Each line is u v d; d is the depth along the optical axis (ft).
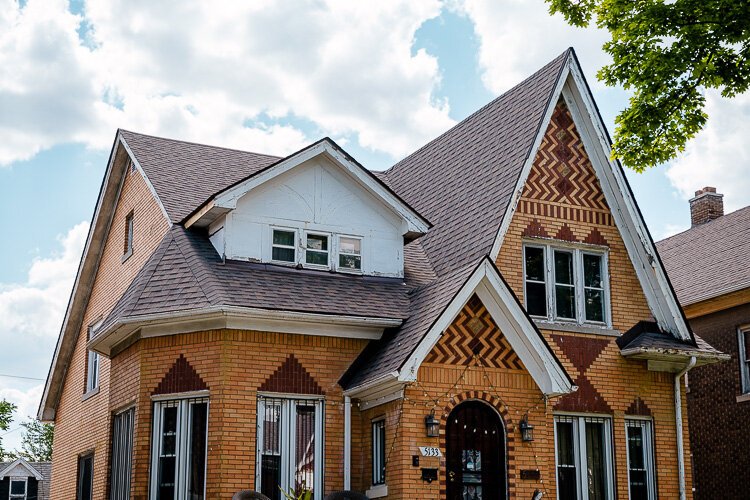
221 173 76.74
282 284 61.77
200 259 62.13
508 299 58.59
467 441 58.08
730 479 82.33
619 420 65.92
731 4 52.24
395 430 56.70
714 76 54.95
